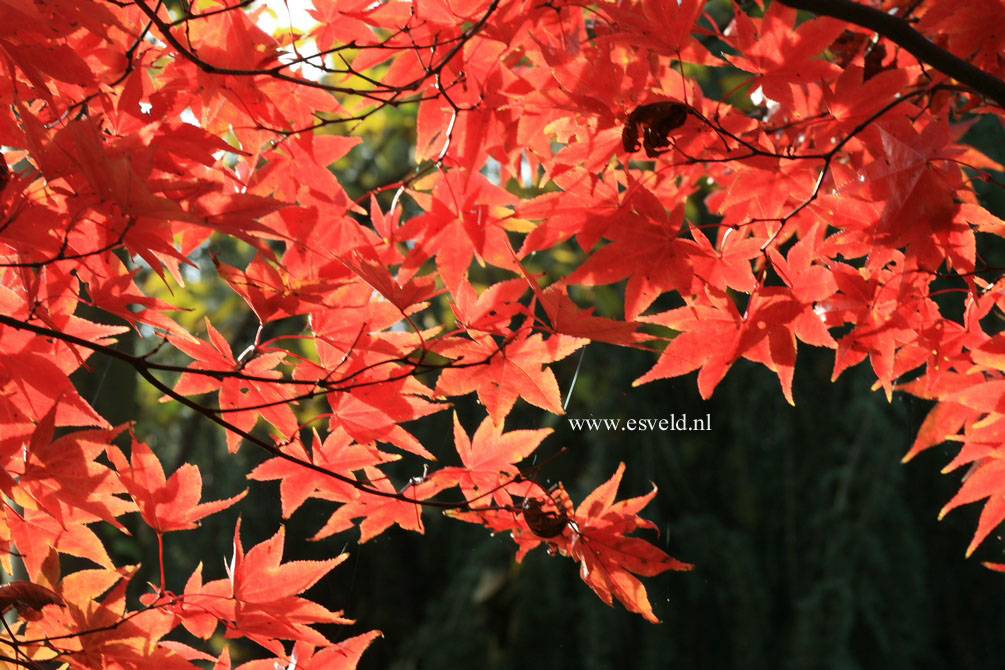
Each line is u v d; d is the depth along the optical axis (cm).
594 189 148
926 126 143
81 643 144
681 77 151
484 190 154
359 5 151
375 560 438
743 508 371
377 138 432
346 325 147
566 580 373
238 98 148
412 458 393
